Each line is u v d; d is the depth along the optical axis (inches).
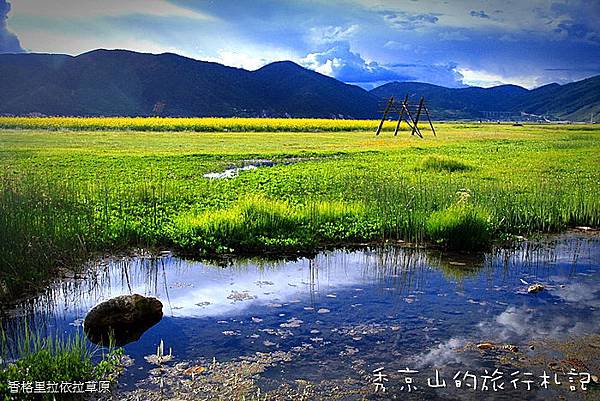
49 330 272.1
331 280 358.9
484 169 872.9
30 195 479.5
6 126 1930.4
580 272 382.3
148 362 236.8
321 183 711.1
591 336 267.4
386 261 406.9
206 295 326.3
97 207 516.7
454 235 442.6
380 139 1675.7
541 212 520.7
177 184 682.8
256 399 207.5
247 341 258.8
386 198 551.2
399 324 281.7
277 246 426.6
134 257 403.5
